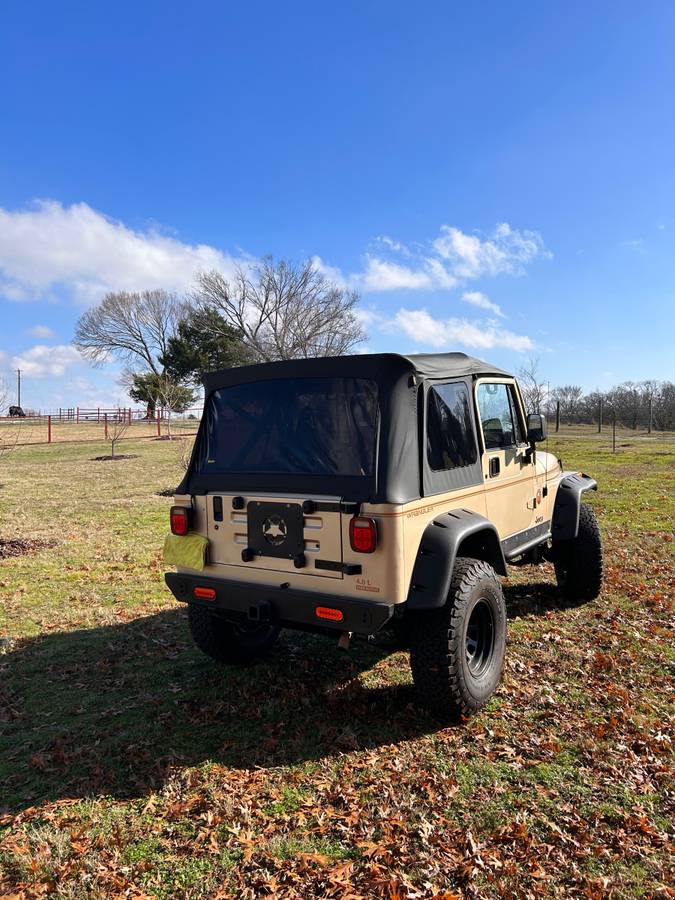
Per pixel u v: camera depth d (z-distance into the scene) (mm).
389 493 3398
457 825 2857
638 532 9180
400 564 3404
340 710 4012
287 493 3715
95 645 5246
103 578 7309
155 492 15070
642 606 5910
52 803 3113
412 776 3244
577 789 3104
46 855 2723
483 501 4363
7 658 4980
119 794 3182
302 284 50688
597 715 3850
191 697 4266
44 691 4395
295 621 3629
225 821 2936
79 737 3760
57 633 5535
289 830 2859
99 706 4164
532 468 5176
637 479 15477
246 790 3172
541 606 5965
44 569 7719
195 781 3264
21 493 14953
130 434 39812
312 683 4441
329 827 2869
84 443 33344
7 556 8398
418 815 2918
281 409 3904
